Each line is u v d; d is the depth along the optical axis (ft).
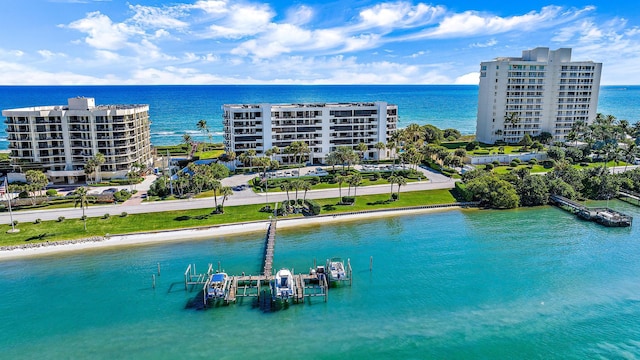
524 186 400.26
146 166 508.12
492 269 270.87
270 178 465.06
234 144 536.42
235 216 353.72
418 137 603.67
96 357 191.83
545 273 266.16
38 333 208.64
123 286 250.37
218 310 228.02
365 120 579.48
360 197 405.80
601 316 222.07
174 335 207.00
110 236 313.94
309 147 563.48
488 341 202.28
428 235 325.01
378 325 214.48
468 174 432.25
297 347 197.77
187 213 359.25
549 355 193.77
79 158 475.72
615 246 305.94
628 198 424.87
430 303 233.35
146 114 554.87
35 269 269.44
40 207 371.76
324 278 248.52
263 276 253.85
